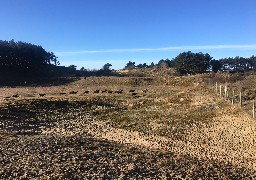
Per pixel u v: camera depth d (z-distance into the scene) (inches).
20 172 579.8
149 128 1285.7
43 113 1598.2
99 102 2100.1
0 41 4830.2
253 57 5792.3
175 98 2143.2
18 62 4795.8
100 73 5639.8
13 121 1334.9
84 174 587.8
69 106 1860.2
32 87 3474.4
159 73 5531.5
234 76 3193.9
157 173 634.8
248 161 843.4
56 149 754.8
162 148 946.7
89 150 770.8
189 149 960.3
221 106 1622.8
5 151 717.9
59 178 559.8
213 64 5324.8
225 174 693.3
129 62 7298.2
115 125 1373.0
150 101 2129.7
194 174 657.0
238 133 1134.4
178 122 1380.4
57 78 4279.0
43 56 5167.3
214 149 965.2
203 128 1251.2
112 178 580.1
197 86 2768.2
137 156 756.0
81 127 1318.9
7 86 3656.5
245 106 1501.0
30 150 732.7
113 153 765.3
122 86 3533.5
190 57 5182.1
